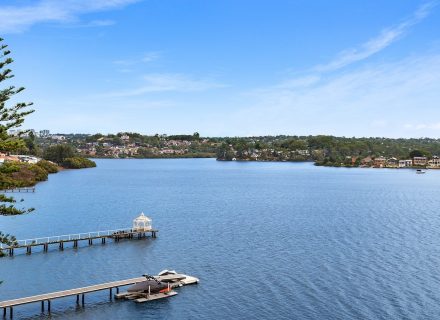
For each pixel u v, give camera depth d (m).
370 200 153.75
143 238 87.62
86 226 99.19
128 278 62.75
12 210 28.36
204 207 133.12
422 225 102.75
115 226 99.62
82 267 67.69
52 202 136.12
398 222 106.88
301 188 197.75
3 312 50.06
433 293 56.19
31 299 51.47
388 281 60.72
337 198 159.62
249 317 49.41
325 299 54.25
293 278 62.03
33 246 79.50
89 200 143.88
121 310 52.00
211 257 73.31
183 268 67.25
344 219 111.44
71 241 80.94
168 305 53.16
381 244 82.38
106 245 81.69
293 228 98.50
